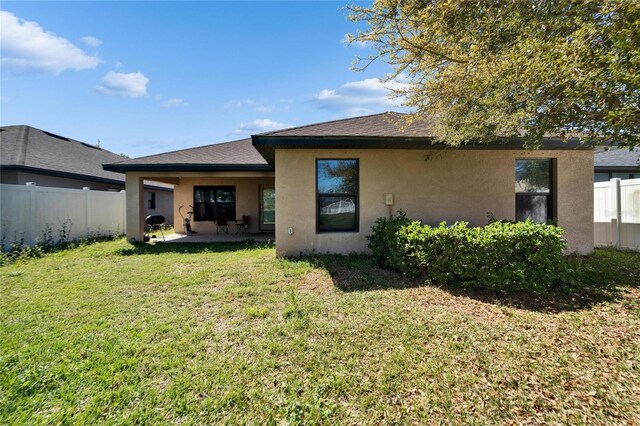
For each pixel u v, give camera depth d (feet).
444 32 12.36
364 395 7.29
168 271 19.25
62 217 30.89
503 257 13.99
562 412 6.70
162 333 10.46
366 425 6.46
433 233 15.11
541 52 10.02
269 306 12.84
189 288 15.57
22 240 26.18
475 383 7.66
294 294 14.11
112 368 8.32
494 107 13.15
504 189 22.99
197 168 32.68
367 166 22.79
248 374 8.10
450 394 7.29
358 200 22.98
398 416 6.66
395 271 17.98
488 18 10.87
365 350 9.16
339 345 9.46
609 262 19.89
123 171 32.55
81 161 47.32
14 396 7.32
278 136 20.17
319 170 23.04
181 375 8.07
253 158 35.70
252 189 43.96
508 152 22.90
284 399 7.19
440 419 6.58
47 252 26.43
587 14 9.33
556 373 8.00
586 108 10.55
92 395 7.38
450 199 22.97
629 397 7.11
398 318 11.32
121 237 37.04
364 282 15.83
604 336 9.95
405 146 21.47
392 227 18.03
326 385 7.61
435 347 9.29
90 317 11.88
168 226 56.80
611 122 10.23
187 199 43.78
